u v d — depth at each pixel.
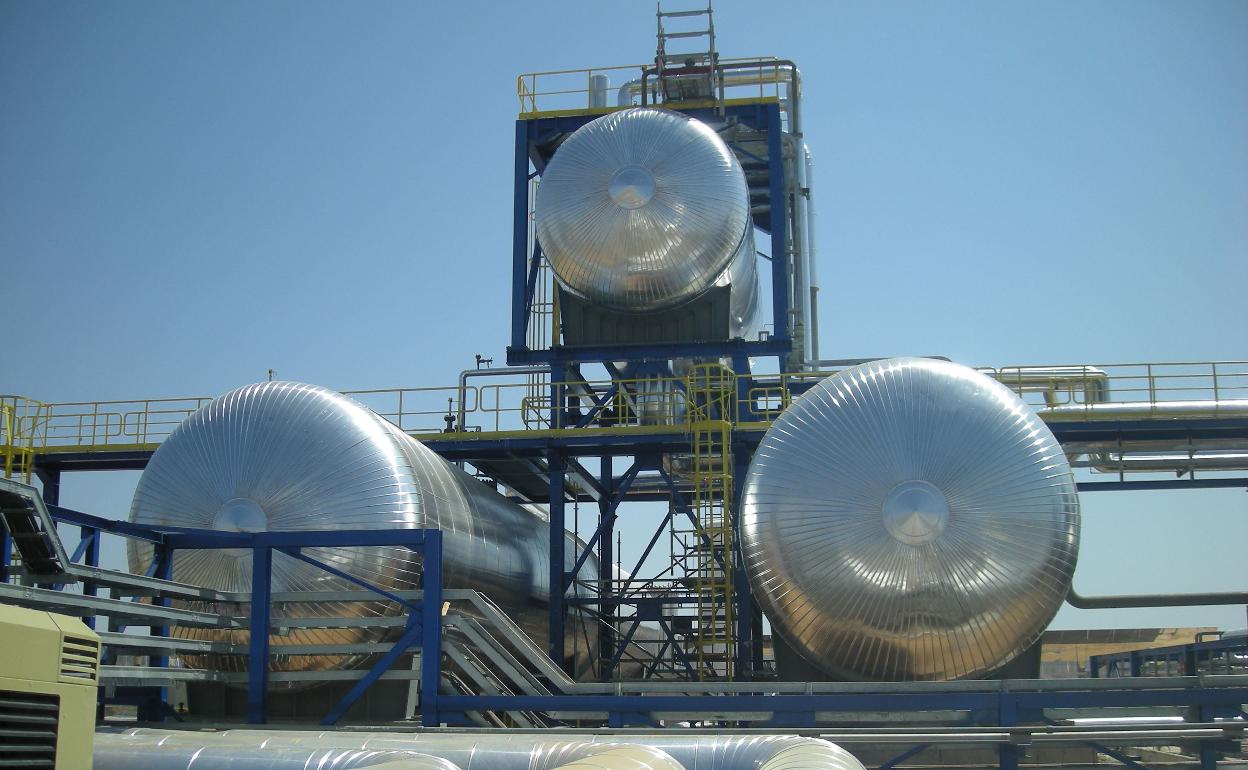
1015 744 18.31
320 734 16.84
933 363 21.59
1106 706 19.64
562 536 27.34
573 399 31.39
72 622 10.82
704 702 19.94
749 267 29.67
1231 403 27.16
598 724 23.12
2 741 9.78
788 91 33.47
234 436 21.50
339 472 21.14
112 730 16.64
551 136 30.64
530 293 30.12
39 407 30.00
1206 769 19.39
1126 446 28.59
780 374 28.06
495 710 20.42
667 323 28.34
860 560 20.09
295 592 20.22
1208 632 32.09
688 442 26.23
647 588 29.02
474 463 30.33
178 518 21.16
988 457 20.30
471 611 24.23
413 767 10.88
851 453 20.59
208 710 21.84
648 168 26.88
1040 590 20.12
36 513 16.70
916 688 19.81
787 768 11.29
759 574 21.02
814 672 21.58
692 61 30.53
